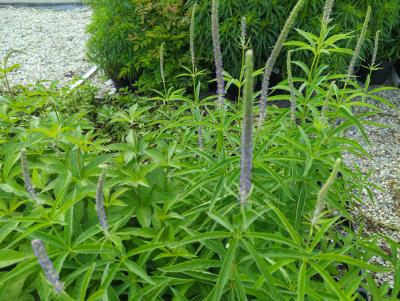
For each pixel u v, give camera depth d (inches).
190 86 256.1
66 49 360.2
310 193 106.9
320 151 94.6
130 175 105.0
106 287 77.6
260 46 243.0
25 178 74.1
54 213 82.2
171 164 110.3
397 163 208.5
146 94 255.4
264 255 75.7
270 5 235.9
